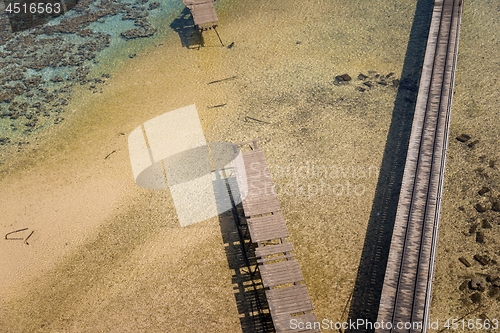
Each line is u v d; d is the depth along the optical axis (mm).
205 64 42812
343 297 25844
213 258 28156
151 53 44844
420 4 47094
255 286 26688
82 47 46250
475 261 26719
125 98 40000
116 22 49375
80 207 31609
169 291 26844
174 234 29578
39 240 29953
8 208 31953
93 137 36594
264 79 40438
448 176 31234
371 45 42938
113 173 33594
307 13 47906
